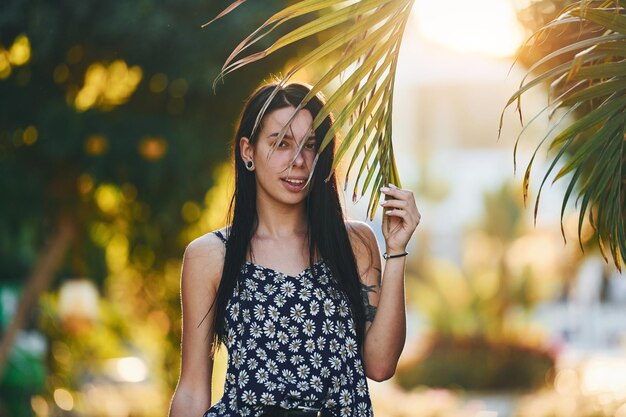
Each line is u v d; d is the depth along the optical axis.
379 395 21.17
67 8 9.16
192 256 4.44
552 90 3.90
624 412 14.24
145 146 9.41
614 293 33.50
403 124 51.00
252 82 9.38
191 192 9.73
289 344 4.24
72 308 13.62
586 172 6.95
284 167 4.29
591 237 9.64
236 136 4.45
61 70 9.70
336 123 3.95
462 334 27.77
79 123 9.39
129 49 9.36
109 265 11.43
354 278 4.38
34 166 9.90
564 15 3.91
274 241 4.41
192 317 4.45
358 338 4.38
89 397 14.24
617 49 3.71
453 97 50.34
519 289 28.98
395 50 3.95
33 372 11.87
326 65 9.34
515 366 26.91
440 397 20.62
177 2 9.01
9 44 9.37
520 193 34.94
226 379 4.30
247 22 8.88
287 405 4.19
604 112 3.84
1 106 9.71
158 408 14.06
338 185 4.50
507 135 49.19
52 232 10.55
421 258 44.31
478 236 35.44
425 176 46.41
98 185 9.66
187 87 9.16
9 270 12.54
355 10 3.81
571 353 32.41
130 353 17.56
